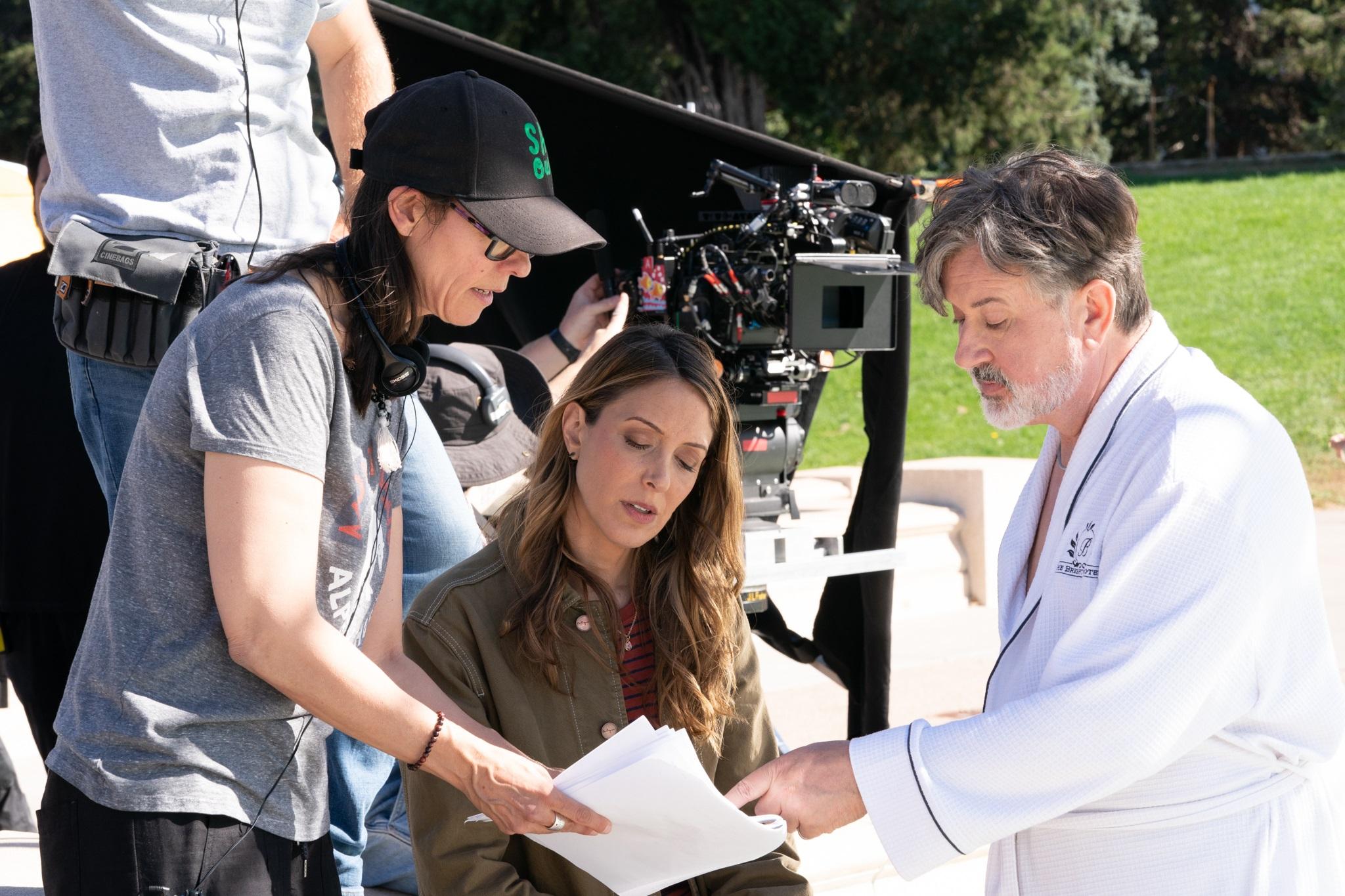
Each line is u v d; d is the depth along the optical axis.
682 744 1.74
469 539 3.10
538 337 4.59
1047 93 20.20
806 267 3.42
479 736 2.02
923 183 3.74
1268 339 12.64
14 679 2.98
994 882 2.11
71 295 2.44
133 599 1.72
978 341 1.98
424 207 1.77
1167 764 1.90
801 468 9.03
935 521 6.32
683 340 2.23
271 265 1.77
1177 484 1.85
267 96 2.66
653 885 2.01
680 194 4.31
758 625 4.16
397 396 1.83
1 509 2.89
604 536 2.23
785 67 17.94
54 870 1.75
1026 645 2.07
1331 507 8.67
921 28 18.20
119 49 2.52
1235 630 1.84
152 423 1.72
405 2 16.48
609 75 17.42
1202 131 35.62
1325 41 29.67
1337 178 19.73
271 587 1.67
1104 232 1.91
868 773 1.98
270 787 1.79
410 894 2.99
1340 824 2.03
